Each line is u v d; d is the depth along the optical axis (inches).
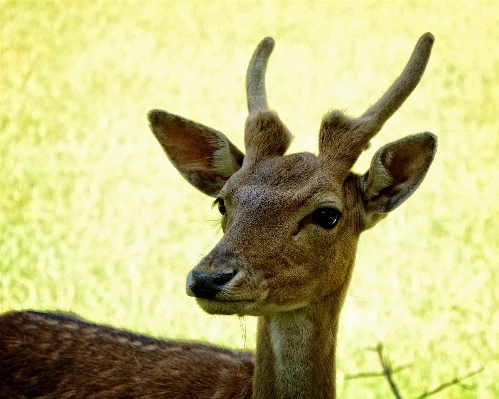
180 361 361.1
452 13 1077.1
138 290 539.5
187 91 864.3
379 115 330.6
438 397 467.2
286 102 844.0
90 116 799.7
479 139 772.6
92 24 1011.3
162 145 355.6
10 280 529.7
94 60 924.0
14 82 852.0
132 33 1000.2
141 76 893.2
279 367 321.4
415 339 512.7
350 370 481.4
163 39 986.7
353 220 327.6
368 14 1078.4
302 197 307.1
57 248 577.9
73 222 619.2
